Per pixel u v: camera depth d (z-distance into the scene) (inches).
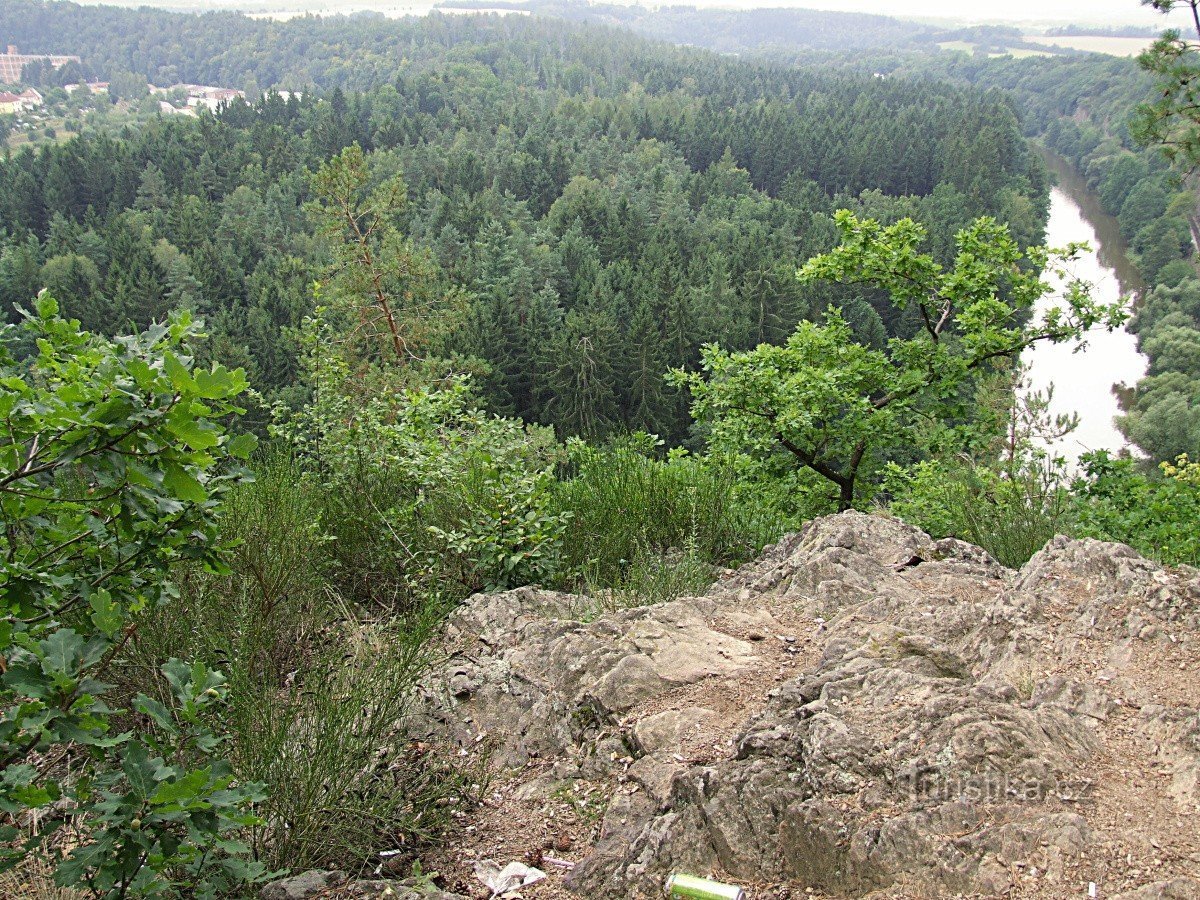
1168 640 124.2
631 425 1738.4
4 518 98.3
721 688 138.4
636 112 5570.9
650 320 1791.3
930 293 458.0
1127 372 2288.4
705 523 240.4
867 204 4084.6
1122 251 3191.4
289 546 172.2
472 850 115.3
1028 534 223.3
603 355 1716.3
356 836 116.6
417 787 126.3
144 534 105.4
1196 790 97.6
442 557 199.6
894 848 95.2
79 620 114.0
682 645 150.9
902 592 168.7
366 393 594.6
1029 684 122.3
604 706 137.6
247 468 114.1
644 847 105.6
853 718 114.0
